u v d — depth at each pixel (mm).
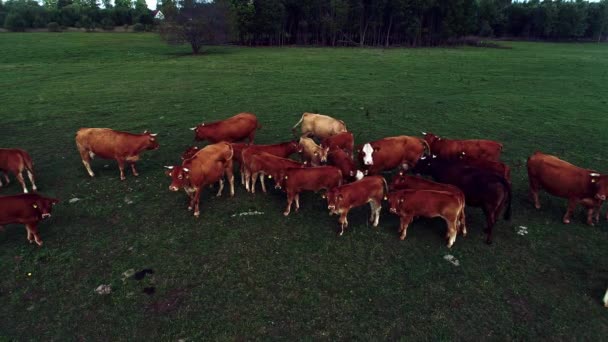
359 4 53656
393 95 22734
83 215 9422
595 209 9672
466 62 37312
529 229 9031
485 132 16219
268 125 16781
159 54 41438
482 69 33125
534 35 79625
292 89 23984
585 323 6477
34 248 8148
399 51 47562
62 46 44688
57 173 11727
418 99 21859
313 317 6523
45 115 17703
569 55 46562
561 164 9266
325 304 6793
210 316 6527
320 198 10445
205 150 9875
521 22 78750
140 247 8258
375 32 57938
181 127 16359
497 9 74062
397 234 8797
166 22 43250
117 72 29141
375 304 6801
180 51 44969
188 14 43594
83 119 17250
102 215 9438
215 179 9977
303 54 42469
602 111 19719
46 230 8781
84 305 6730
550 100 22062
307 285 7219
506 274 7566
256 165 10227
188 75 28297
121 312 6602
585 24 75938
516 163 12898
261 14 52125
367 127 16641
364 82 26578
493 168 10008
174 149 13859
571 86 26312
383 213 9773
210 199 10328
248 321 6426
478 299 6949
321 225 9148
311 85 25312
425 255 8078
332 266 7730
